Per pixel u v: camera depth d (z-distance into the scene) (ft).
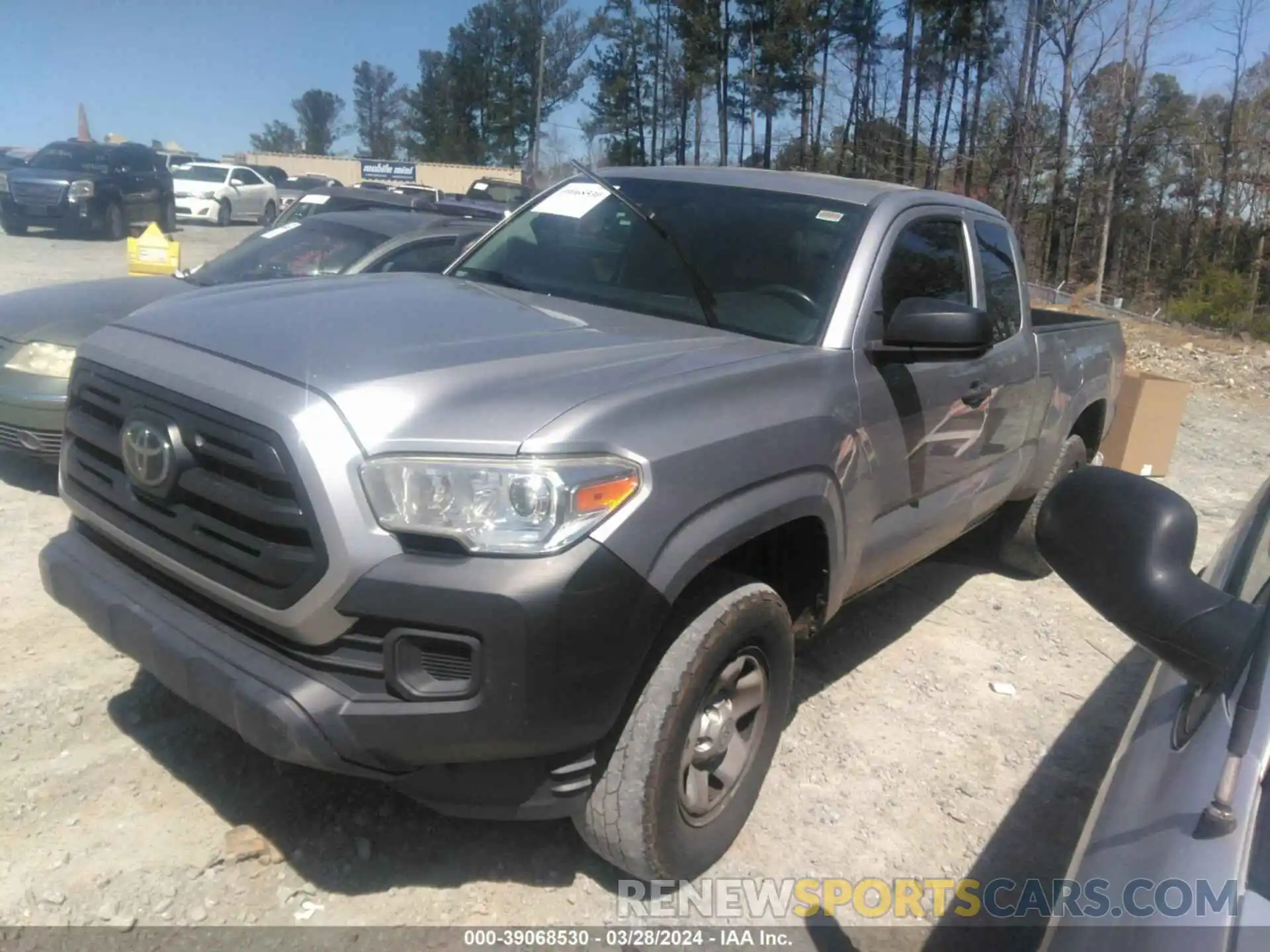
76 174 73.10
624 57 170.81
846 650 15.40
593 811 9.02
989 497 15.72
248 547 8.43
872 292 11.93
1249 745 5.14
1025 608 17.74
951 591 18.20
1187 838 5.01
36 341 17.38
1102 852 5.55
